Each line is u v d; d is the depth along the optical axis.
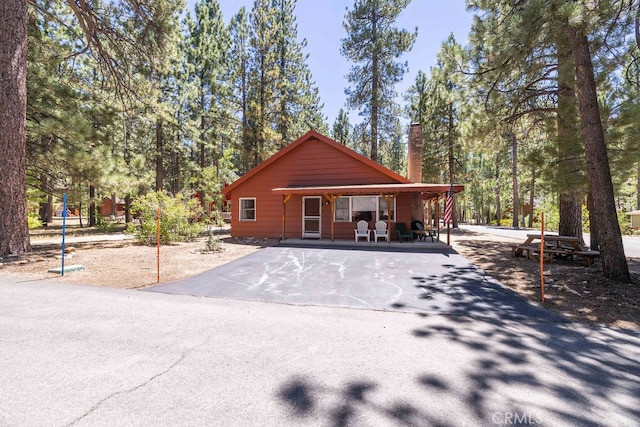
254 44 22.91
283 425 1.96
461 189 12.12
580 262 8.24
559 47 7.38
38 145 10.77
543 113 10.26
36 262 7.91
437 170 22.80
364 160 14.20
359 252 10.54
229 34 25.42
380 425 1.97
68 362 2.77
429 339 3.40
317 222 14.88
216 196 19.52
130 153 21.36
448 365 2.80
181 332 3.53
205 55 23.36
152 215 12.82
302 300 4.97
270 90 23.23
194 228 14.74
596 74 8.27
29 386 2.37
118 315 4.08
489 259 8.98
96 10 11.60
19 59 8.22
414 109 25.23
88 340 3.27
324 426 1.96
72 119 10.12
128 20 12.03
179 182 29.52
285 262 8.57
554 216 23.28
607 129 7.87
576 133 7.87
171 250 10.96
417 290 5.61
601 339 3.44
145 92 13.70
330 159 14.87
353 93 22.12
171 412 2.08
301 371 2.67
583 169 7.93
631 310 4.43
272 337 3.41
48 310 4.23
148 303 4.66
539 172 8.71
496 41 7.41
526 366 2.80
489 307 4.61
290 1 24.72
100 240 14.08
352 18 20.94
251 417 2.04
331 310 4.45
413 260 8.88
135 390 2.34
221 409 2.12
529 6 6.06
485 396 2.32
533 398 2.30
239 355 2.96
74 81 12.39
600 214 6.21
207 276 6.74
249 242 13.69
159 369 2.67
